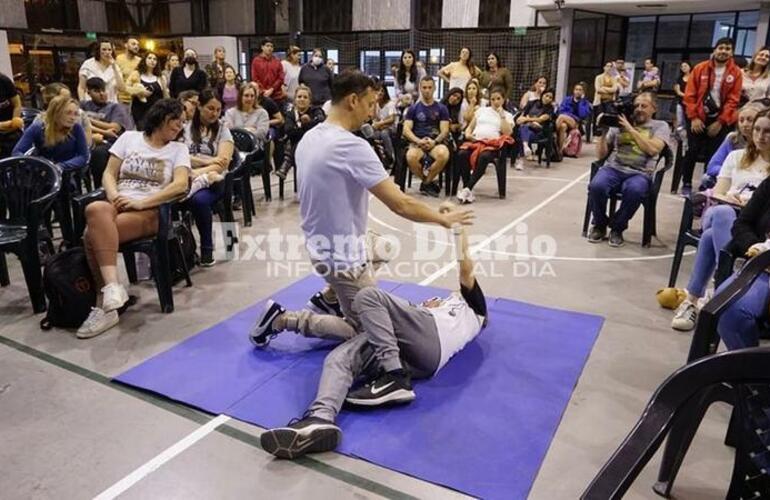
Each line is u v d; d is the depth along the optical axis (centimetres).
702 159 614
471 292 269
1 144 471
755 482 132
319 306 285
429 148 604
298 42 1251
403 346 238
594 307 328
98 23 1404
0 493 181
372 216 533
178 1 1441
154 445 205
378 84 255
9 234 310
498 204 582
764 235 247
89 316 289
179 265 355
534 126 795
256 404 229
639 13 1098
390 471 192
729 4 957
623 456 112
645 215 437
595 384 247
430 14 1188
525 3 1080
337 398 214
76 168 402
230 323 301
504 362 263
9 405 227
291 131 594
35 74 1252
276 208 553
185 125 425
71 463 195
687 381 119
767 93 561
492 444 206
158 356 267
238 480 188
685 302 302
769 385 123
